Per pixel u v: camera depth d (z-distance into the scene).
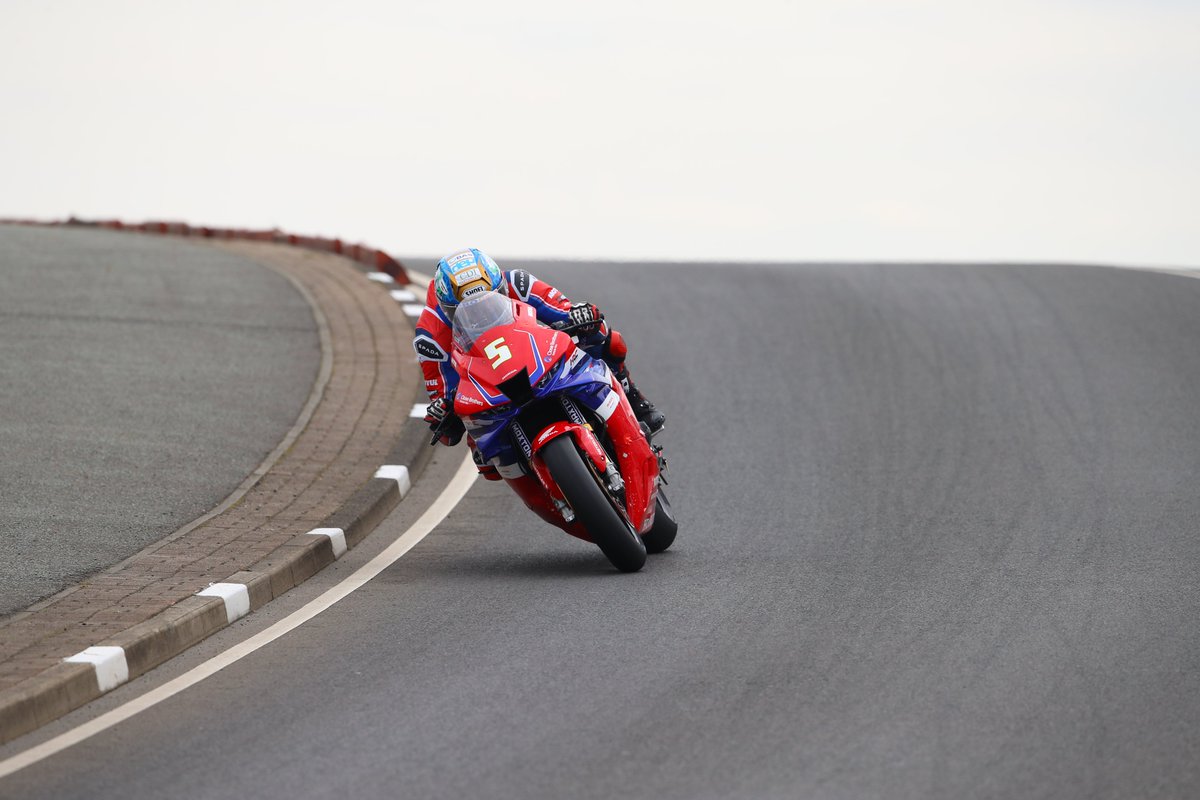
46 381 48.09
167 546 31.94
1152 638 24.00
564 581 29.83
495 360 29.70
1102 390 50.03
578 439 29.14
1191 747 18.92
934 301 67.69
